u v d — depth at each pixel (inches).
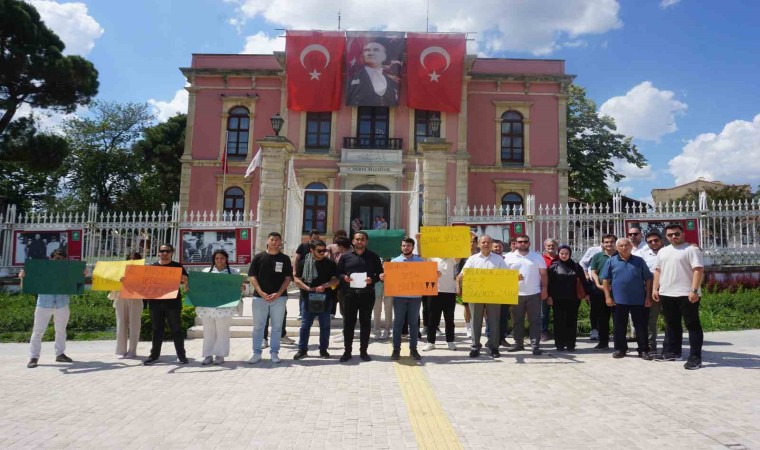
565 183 981.2
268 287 281.7
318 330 381.1
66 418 182.1
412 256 297.7
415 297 289.0
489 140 994.7
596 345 334.3
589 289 327.3
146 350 322.7
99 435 164.2
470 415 184.1
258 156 564.1
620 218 537.6
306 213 942.4
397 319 287.3
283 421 178.1
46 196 1460.4
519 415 183.6
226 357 299.1
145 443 157.2
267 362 283.6
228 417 182.9
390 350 318.7
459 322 401.7
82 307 453.1
